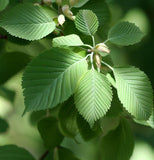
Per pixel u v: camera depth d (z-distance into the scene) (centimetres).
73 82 58
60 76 58
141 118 60
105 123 69
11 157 66
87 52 61
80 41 61
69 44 60
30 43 66
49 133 69
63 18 63
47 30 62
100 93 58
